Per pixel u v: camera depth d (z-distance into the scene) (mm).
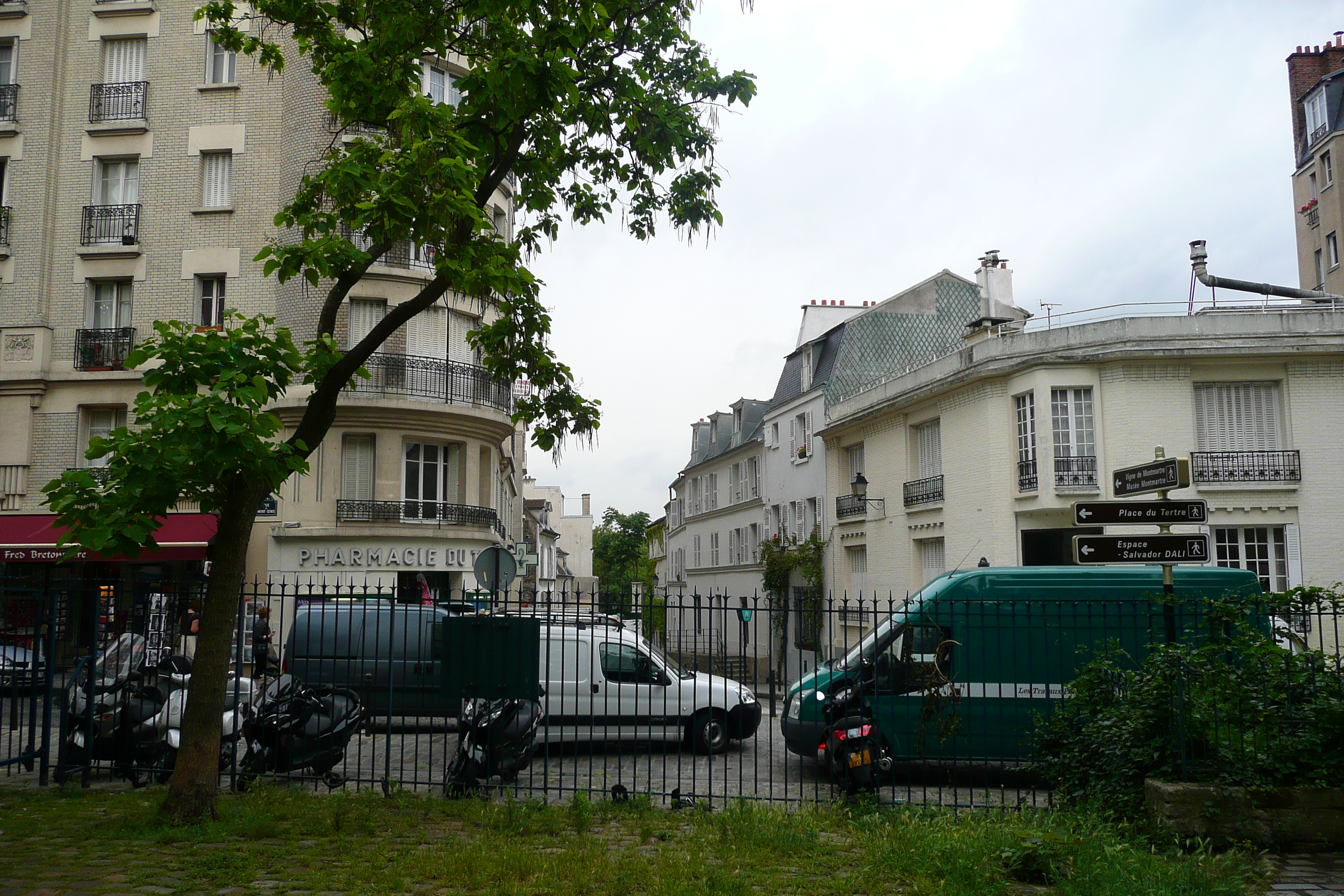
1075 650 10234
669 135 10695
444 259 8352
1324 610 8445
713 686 13578
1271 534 21297
